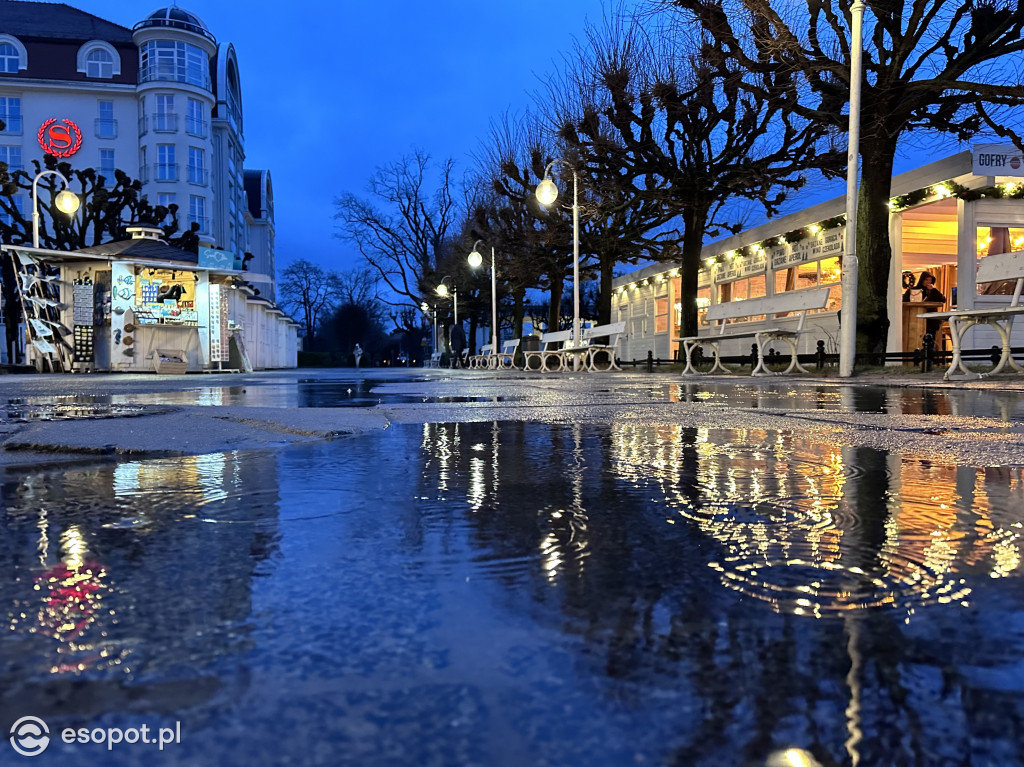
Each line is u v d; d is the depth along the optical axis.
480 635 0.88
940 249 18.36
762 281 20.11
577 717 0.67
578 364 20.98
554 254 25.52
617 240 22.92
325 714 0.67
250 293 33.19
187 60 58.03
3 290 27.27
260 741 0.62
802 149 16.22
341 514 1.67
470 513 1.68
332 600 1.02
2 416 4.61
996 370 8.74
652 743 0.62
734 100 16.62
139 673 0.77
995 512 1.67
